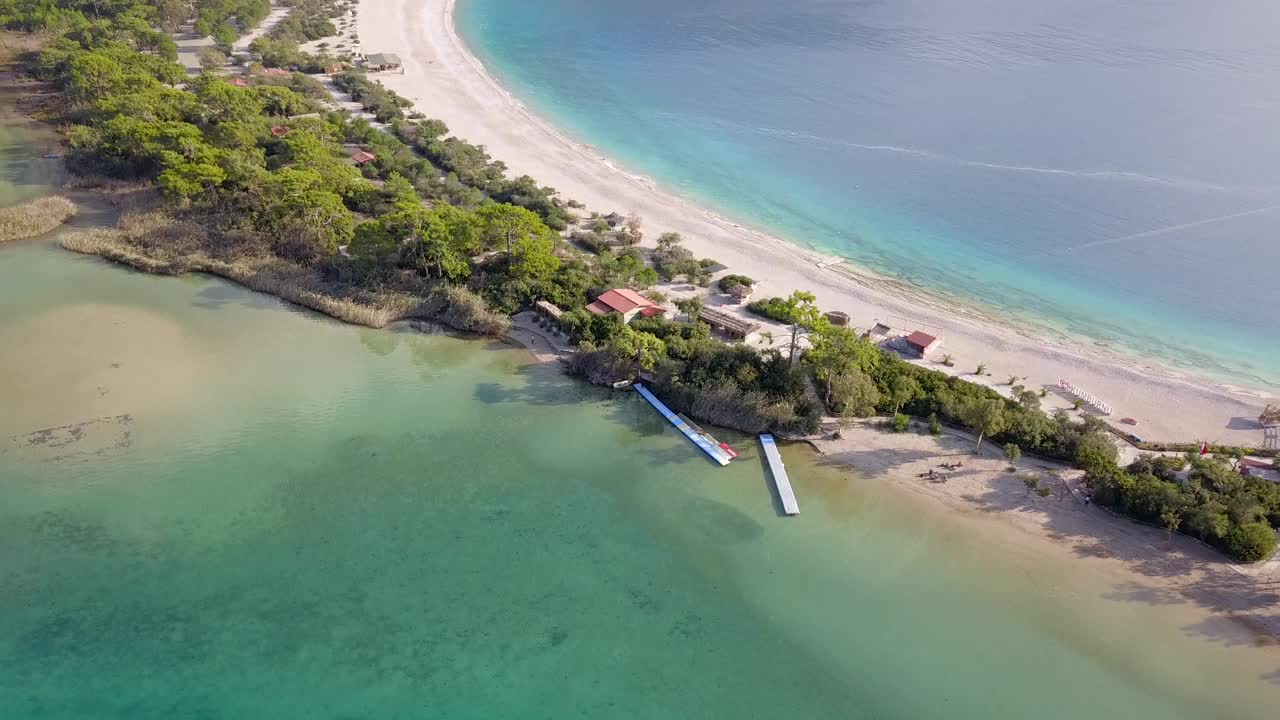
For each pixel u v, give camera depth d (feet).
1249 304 339.36
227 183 377.91
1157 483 220.84
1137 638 190.29
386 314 305.32
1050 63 646.33
